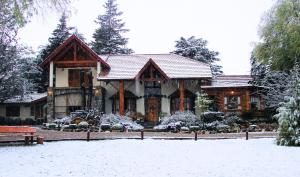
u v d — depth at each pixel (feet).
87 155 51.49
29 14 53.78
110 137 77.97
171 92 123.13
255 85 118.73
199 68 125.29
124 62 130.41
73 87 123.54
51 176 35.22
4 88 120.06
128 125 101.09
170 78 116.47
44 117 134.72
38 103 138.21
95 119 105.29
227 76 132.98
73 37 121.90
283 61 89.66
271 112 111.14
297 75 67.31
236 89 122.31
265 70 113.19
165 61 130.00
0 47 105.60
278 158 47.16
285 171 37.09
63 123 106.01
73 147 61.46
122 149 58.70
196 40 186.09
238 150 56.49
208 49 184.55
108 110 124.26
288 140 63.41
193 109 122.93
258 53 95.50
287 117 63.67
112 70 123.34
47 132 90.74
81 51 123.95
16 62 116.57
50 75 122.52
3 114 138.92
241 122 105.50
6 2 53.98
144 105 122.52
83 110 112.16
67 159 47.42
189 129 96.07
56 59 123.75
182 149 58.54
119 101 122.62
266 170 37.83
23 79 125.70
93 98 118.52
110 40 205.77
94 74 124.57
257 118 111.96
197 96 116.16
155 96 122.72
